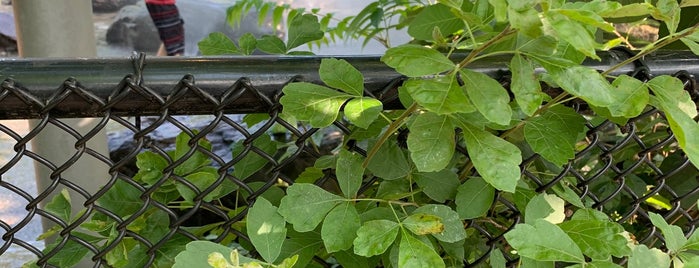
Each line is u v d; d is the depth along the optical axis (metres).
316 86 0.74
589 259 0.84
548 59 0.69
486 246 0.91
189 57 0.73
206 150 0.77
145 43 5.52
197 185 0.79
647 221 0.98
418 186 0.86
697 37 0.72
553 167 0.90
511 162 0.71
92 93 0.71
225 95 0.74
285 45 0.95
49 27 1.39
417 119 0.73
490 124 0.78
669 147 1.12
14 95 0.69
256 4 2.23
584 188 0.88
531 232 0.73
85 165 1.32
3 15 5.75
